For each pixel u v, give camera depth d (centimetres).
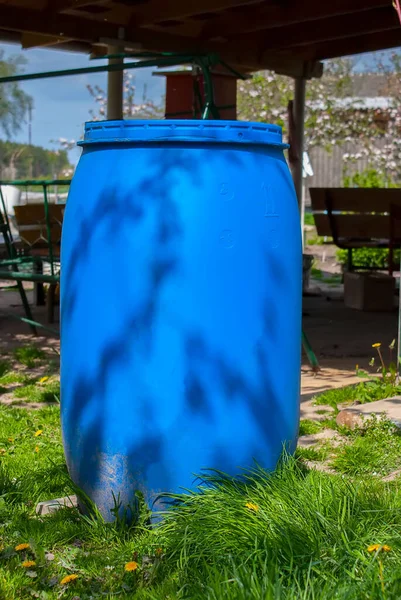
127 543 318
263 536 289
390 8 963
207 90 589
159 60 621
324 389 597
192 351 319
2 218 806
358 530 297
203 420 323
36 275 770
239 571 265
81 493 344
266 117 2109
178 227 316
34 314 980
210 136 321
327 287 1255
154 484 328
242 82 2120
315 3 912
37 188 2641
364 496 330
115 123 326
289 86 2112
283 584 266
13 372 671
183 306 317
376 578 259
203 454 326
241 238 324
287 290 341
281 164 346
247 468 335
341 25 1030
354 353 746
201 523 306
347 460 407
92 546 320
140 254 318
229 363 324
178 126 321
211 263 319
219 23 1037
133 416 323
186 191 317
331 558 278
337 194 1067
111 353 324
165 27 1036
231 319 323
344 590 252
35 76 723
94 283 327
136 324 320
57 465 406
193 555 288
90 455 335
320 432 480
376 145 2428
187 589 269
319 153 2742
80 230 333
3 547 316
